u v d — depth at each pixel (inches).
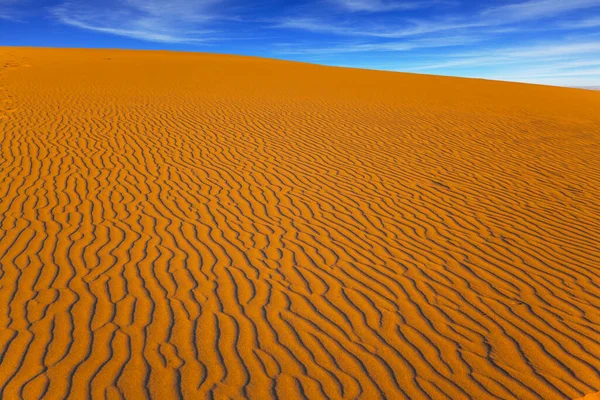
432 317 168.1
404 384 133.4
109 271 192.5
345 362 142.4
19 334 149.5
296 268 202.5
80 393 125.0
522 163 390.6
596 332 160.1
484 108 679.1
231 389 129.0
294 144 423.2
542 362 144.2
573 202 301.1
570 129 545.3
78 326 154.9
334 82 964.0
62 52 1547.7
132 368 135.7
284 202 283.3
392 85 960.9
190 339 150.5
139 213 257.0
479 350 149.7
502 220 266.4
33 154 353.1
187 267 199.3
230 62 1359.5
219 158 369.4
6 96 602.2
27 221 239.0
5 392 124.1
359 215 267.3
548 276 201.0
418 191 312.2
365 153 402.6
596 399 127.6
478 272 203.5
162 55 1654.8
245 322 161.3
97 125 457.1
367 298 179.9
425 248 226.8
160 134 435.2
